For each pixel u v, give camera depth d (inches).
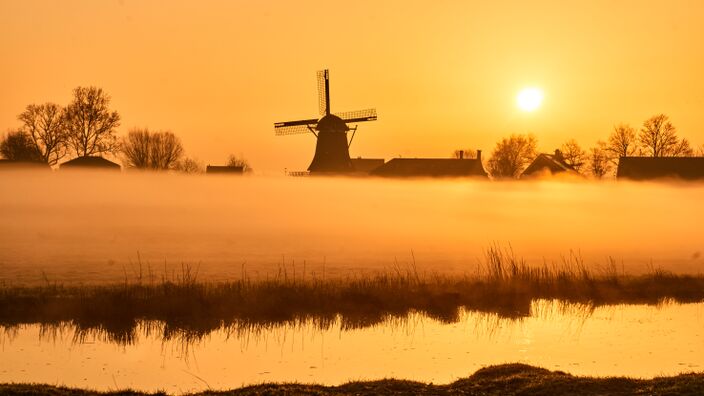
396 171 4414.4
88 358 879.1
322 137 4033.0
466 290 1288.1
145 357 886.4
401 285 1312.7
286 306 1159.6
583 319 1105.4
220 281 1423.5
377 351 914.7
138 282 1391.5
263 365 848.3
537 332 1015.6
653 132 4825.3
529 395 652.7
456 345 943.7
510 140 5718.5
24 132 4451.3
